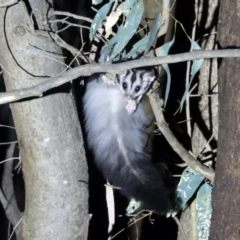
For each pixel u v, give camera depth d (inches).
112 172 231.6
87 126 235.8
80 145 171.3
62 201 169.9
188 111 197.8
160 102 174.9
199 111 209.0
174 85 244.5
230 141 146.1
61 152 166.4
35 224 173.2
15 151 293.3
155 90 167.5
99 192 245.0
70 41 219.1
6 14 156.9
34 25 161.5
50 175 167.0
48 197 169.2
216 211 154.3
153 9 216.2
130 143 234.2
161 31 171.9
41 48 160.1
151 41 157.2
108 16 175.6
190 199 198.8
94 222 254.8
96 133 234.8
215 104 205.8
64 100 165.5
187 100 196.4
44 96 161.0
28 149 166.4
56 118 163.9
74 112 169.3
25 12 154.4
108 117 233.8
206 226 191.5
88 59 168.7
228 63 142.9
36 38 159.0
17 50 158.7
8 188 259.9
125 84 211.5
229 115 144.9
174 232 282.4
